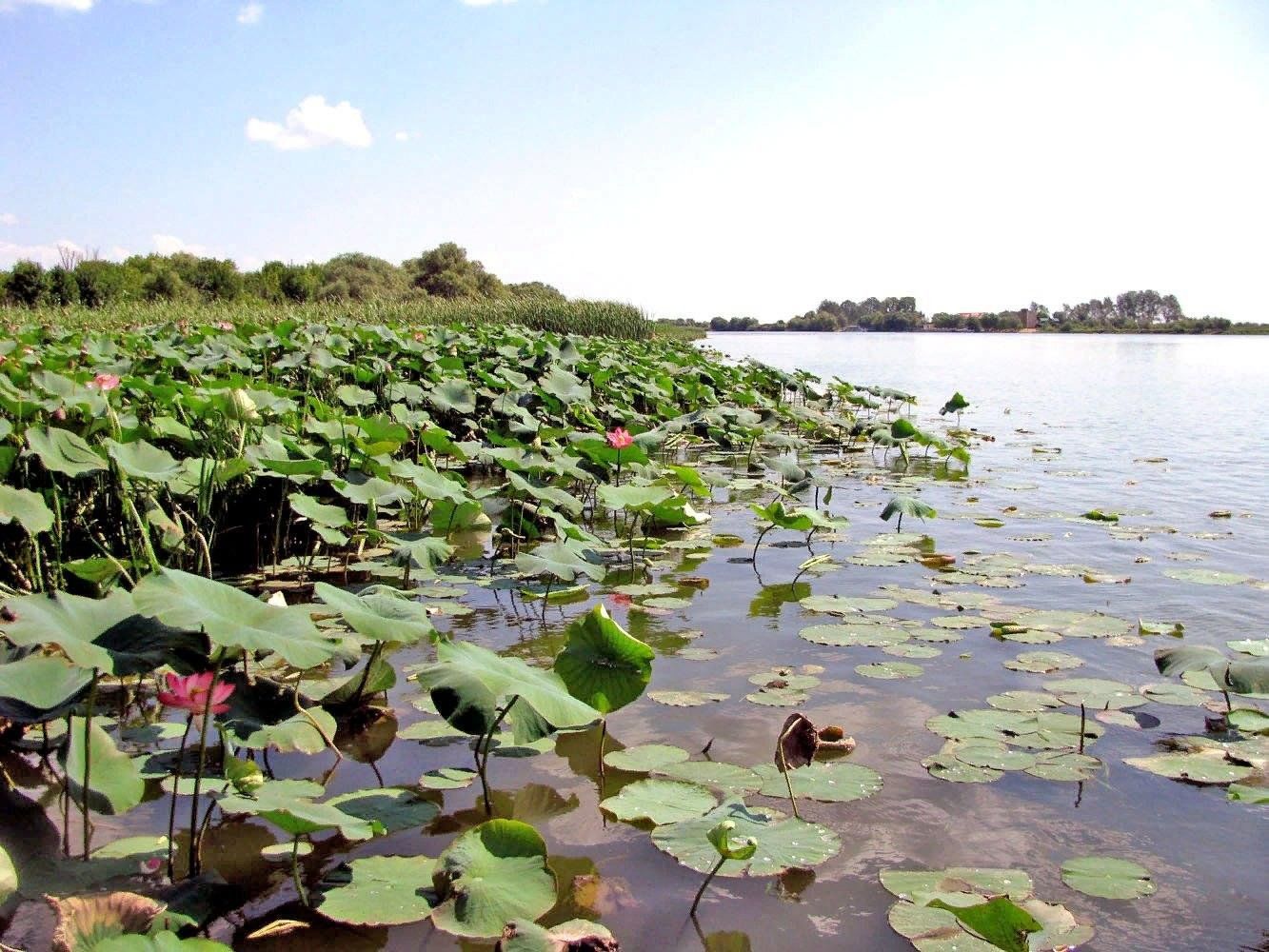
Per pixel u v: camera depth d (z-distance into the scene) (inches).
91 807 99.1
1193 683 148.2
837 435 494.3
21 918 85.5
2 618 88.7
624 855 100.7
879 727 132.5
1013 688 146.6
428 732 131.7
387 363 396.5
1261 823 107.2
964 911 77.9
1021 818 108.2
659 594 199.9
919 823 107.2
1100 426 530.0
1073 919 87.9
